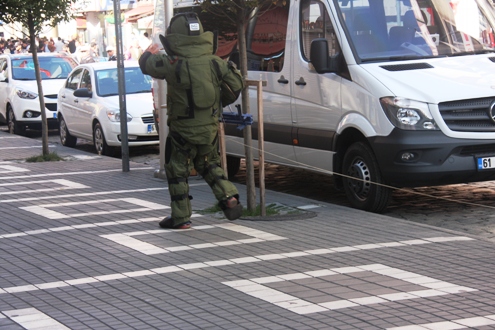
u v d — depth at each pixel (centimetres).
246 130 1151
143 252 957
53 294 799
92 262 919
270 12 1423
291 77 1359
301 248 958
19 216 1205
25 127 2595
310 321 693
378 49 1259
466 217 1205
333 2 1290
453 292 766
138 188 1446
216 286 809
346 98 1241
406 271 846
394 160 1165
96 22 5194
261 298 763
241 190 1420
